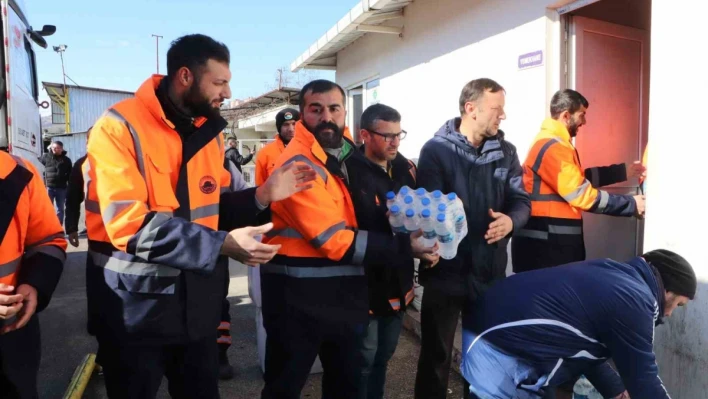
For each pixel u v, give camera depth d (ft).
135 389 5.89
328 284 6.88
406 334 13.64
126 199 5.29
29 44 18.03
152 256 5.23
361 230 6.93
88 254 5.96
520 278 7.28
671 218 7.82
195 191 5.98
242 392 10.77
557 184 10.15
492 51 14.05
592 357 6.94
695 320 7.52
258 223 7.23
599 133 12.76
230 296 18.39
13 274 5.53
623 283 6.44
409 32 18.65
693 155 7.47
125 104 5.70
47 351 13.12
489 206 8.13
